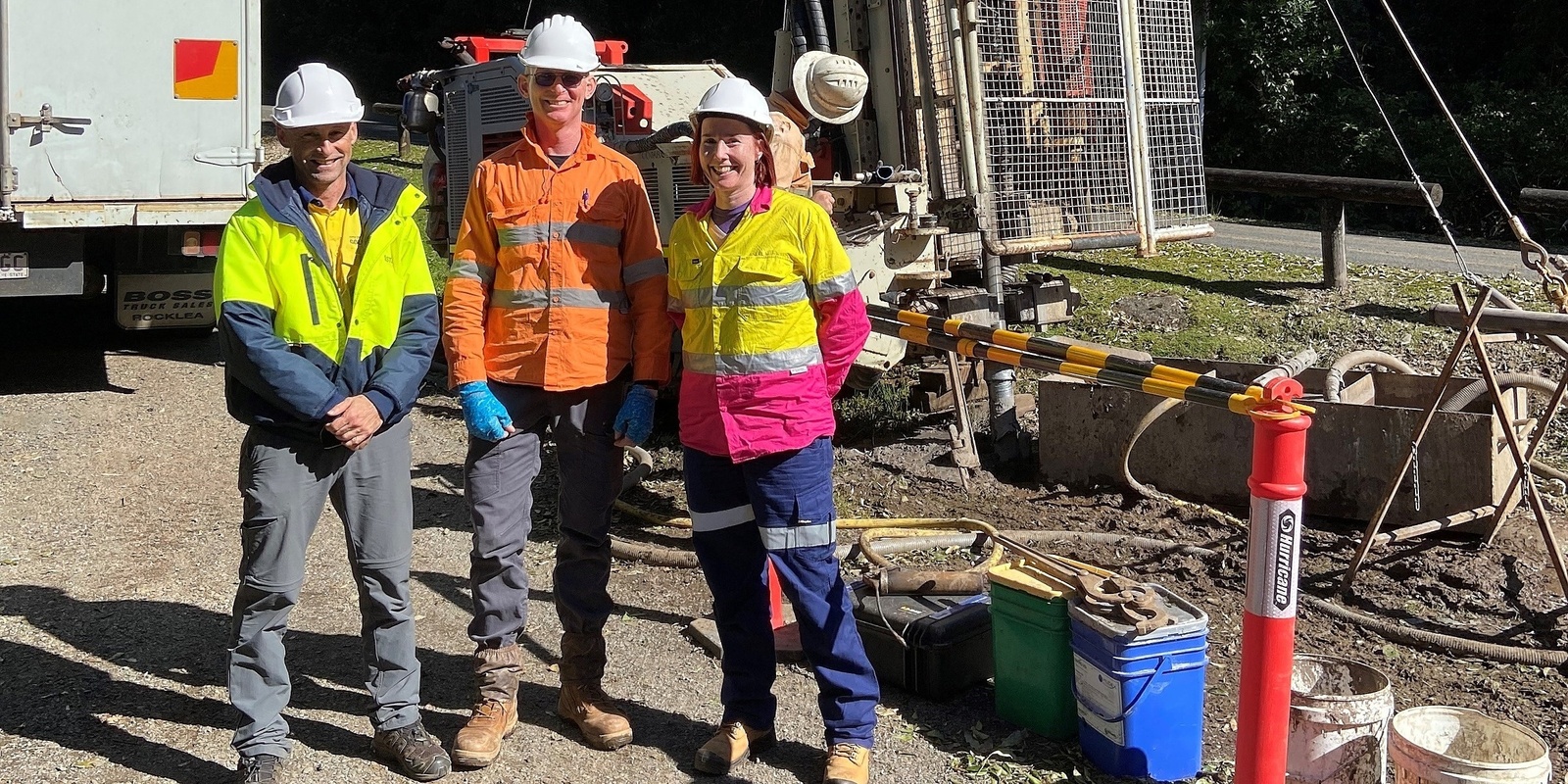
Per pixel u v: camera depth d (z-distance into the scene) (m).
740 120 3.51
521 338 3.76
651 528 5.95
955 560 5.44
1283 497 3.09
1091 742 3.77
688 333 3.66
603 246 3.79
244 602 3.51
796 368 3.53
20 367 8.84
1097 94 7.49
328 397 3.38
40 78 7.45
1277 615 3.13
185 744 3.89
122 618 4.85
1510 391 5.89
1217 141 22.16
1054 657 3.87
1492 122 19.44
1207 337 8.48
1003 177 7.14
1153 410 5.82
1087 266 10.67
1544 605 4.93
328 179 3.46
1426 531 5.17
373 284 3.52
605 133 6.80
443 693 4.29
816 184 6.33
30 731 3.93
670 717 4.14
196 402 8.04
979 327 4.34
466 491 3.88
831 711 3.69
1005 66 7.06
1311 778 3.47
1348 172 20.66
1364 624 4.78
